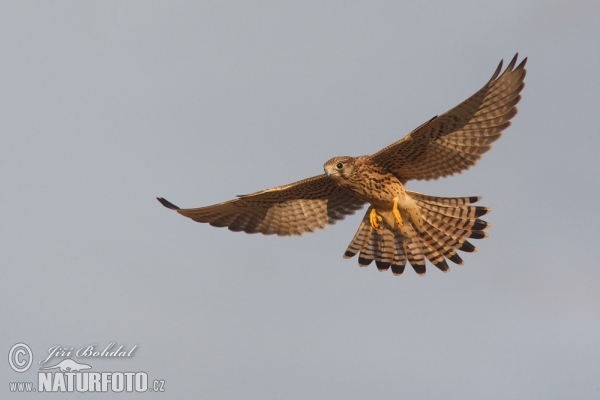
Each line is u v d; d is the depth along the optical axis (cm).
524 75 1362
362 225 1662
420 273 1645
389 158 1520
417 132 1424
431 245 1623
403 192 1569
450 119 1405
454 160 1491
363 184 1555
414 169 1541
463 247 1602
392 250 1661
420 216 1595
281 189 1611
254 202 1661
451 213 1570
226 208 1667
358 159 1541
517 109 1395
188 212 1656
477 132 1434
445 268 1631
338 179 1545
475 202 1547
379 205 1606
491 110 1399
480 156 1461
